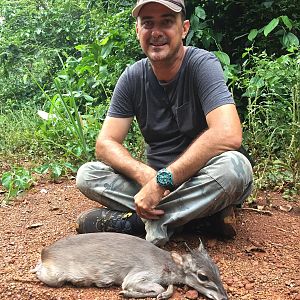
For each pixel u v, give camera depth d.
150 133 1.45
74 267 1.18
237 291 1.17
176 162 1.28
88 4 3.47
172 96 1.39
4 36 3.97
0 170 2.25
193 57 1.37
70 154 2.24
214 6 2.61
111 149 1.41
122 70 2.57
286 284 1.21
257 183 1.81
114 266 1.17
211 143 1.28
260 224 1.56
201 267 1.14
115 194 1.41
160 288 1.15
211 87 1.32
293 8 2.51
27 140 2.59
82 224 1.44
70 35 3.84
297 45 2.32
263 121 2.26
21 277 1.22
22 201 1.80
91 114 2.55
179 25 1.34
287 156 1.91
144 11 1.32
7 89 3.80
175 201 1.31
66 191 1.92
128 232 1.42
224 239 1.44
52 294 1.15
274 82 1.99
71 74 2.83
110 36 2.65
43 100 3.62
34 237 1.48
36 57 3.71
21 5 4.32
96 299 1.13
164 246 1.38
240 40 2.62
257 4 2.54
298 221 1.61
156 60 1.33
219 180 1.28
